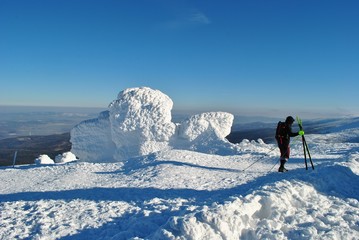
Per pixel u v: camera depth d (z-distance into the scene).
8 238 7.04
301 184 7.88
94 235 6.95
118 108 29.84
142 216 7.58
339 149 21.84
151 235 5.95
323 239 5.29
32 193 11.14
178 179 12.53
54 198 10.17
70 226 7.47
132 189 10.95
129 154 28.67
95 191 10.91
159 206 8.40
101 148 32.09
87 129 32.56
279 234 5.48
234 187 10.83
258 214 6.52
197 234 5.48
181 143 27.69
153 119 28.88
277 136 13.05
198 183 11.79
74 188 12.01
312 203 6.98
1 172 17.77
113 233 6.93
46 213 8.55
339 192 8.05
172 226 5.77
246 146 24.97
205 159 17.33
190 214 6.04
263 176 12.48
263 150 22.80
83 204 9.24
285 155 12.91
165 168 14.49
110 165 17.67
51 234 7.05
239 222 5.80
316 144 25.38
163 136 28.23
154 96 30.14
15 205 9.54
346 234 5.50
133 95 30.11
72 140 33.31
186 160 16.69
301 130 12.26
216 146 25.55
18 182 14.62
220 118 28.50
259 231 5.62
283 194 7.00
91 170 16.59
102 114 32.53
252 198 6.68
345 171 9.36
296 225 5.96
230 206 6.20
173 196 9.74
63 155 31.70
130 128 28.86
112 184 12.38
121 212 8.33
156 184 11.76
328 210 6.70
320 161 16.20
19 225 7.78
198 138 27.66
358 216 6.30
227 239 5.48
